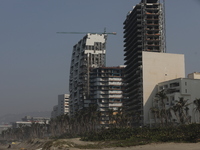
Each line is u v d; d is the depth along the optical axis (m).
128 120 190.25
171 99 175.12
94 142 118.25
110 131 130.62
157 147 77.56
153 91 195.12
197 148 68.19
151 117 189.25
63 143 111.94
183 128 101.94
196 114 170.12
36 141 191.88
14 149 170.62
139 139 101.25
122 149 81.75
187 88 174.00
